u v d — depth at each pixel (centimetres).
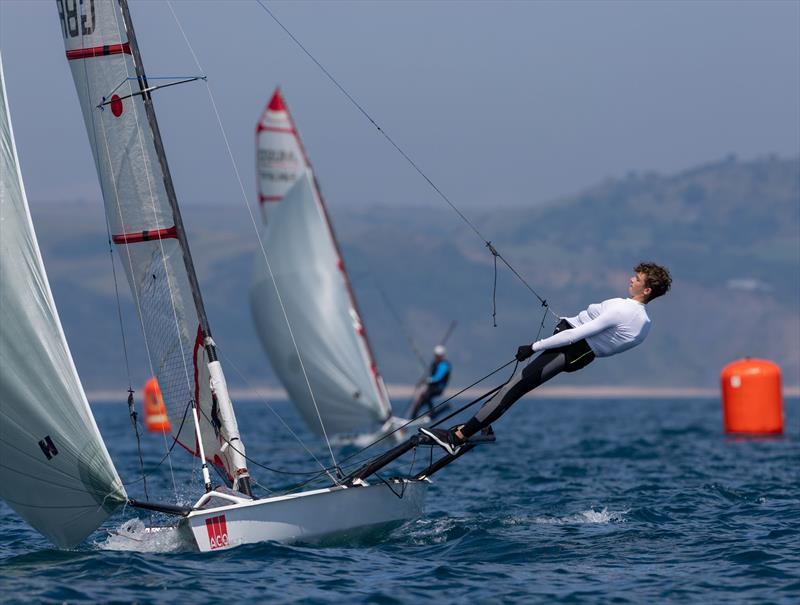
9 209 3622
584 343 3812
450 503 5456
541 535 4269
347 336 9819
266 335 9956
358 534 4056
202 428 4219
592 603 3203
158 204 4178
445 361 10306
